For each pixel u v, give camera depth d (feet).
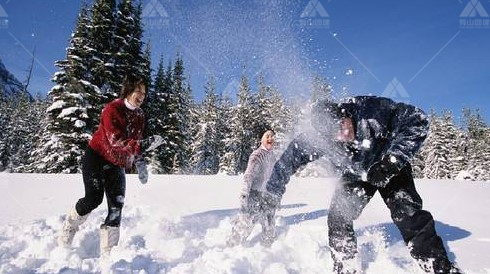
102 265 9.02
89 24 75.31
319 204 18.07
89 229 12.14
